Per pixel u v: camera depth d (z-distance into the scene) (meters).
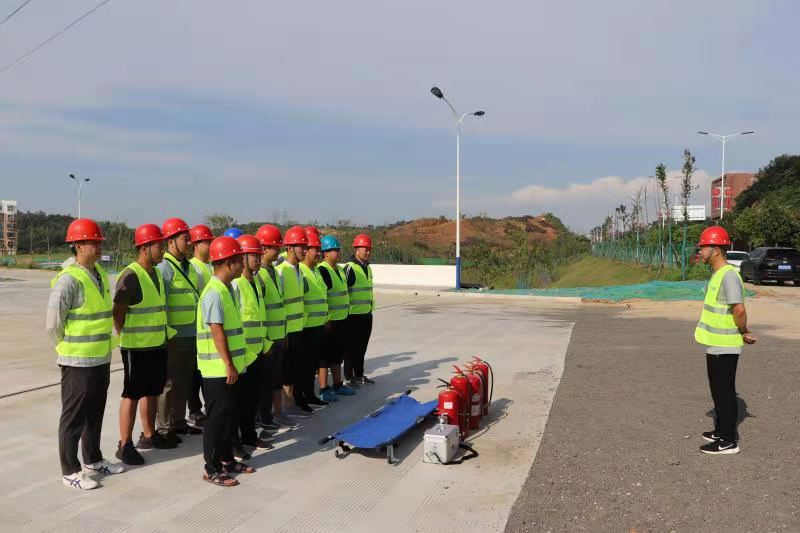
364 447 5.80
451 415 6.27
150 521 4.60
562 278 49.34
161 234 6.02
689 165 34.59
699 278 28.03
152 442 6.25
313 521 4.60
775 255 25.70
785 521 4.46
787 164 72.50
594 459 5.80
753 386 8.47
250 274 6.18
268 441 6.36
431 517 4.66
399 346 12.56
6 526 4.51
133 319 5.82
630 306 20.39
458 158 28.48
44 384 8.91
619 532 4.35
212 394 5.31
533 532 4.38
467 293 25.42
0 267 54.81
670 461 5.71
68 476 5.23
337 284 8.37
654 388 8.55
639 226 51.59
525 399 8.08
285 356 7.40
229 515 4.71
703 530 4.35
